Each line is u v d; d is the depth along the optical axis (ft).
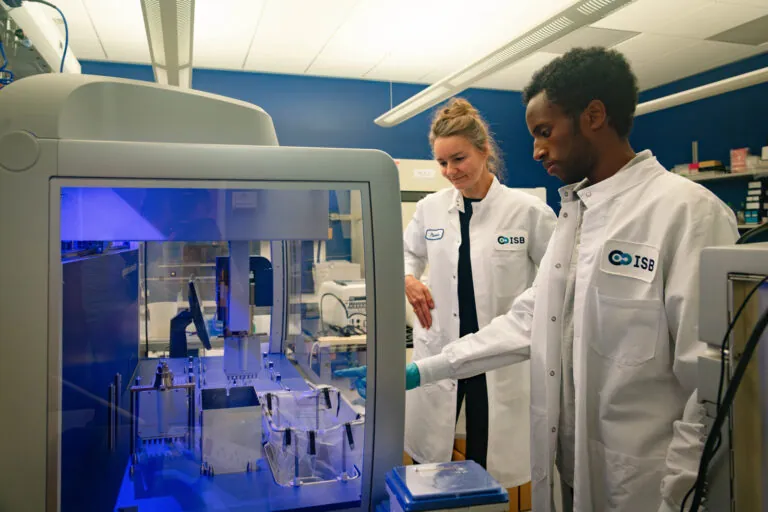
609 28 13.50
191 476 3.10
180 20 7.30
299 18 12.75
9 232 2.42
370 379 2.90
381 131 18.13
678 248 3.37
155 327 4.11
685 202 3.42
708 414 2.05
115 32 13.48
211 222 2.78
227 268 3.75
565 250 4.24
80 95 2.61
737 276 1.90
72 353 2.64
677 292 3.29
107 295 3.33
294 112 17.38
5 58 4.46
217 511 2.82
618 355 3.63
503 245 6.32
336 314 3.30
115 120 2.83
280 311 3.98
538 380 4.33
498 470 6.16
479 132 6.07
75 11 12.17
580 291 3.86
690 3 12.07
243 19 12.77
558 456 4.29
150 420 3.29
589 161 3.84
